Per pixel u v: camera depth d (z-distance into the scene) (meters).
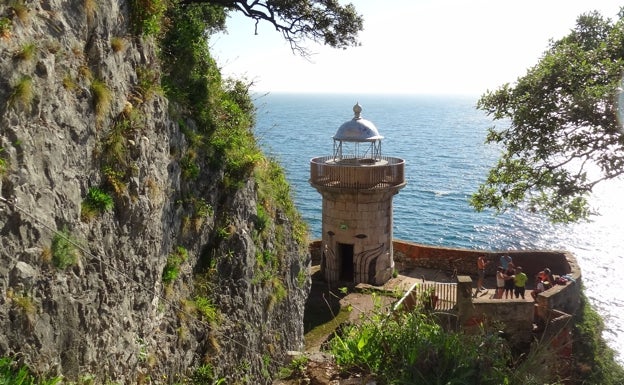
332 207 26.17
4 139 6.72
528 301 16.80
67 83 8.12
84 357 8.00
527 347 16.81
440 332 8.14
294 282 17.88
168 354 10.73
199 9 20.78
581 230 50.88
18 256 6.85
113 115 9.33
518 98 15.12
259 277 14.88
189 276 12.02
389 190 25.44
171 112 11.83
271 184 17.67
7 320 6.63
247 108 18.25
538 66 15.09
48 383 6.96
